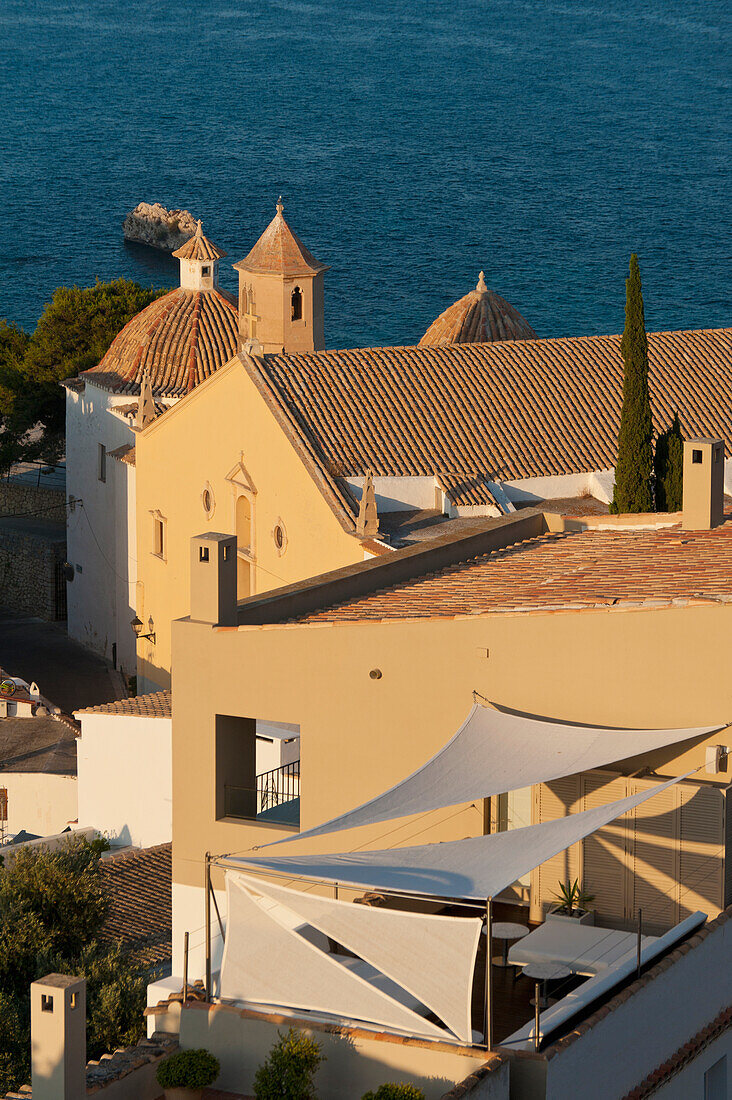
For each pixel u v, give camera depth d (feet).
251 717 215.31
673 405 442.91
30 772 404.36
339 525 403.54
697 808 190.49
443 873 160.45
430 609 215.51
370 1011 167.22
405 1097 153.99
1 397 654.94
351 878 160.15
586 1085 161.89
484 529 274.77
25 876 260.62
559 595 215.72
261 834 215.31
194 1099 169.58
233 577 219.20
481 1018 180.14
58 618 631.56
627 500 387.75
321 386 437.17
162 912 316.19
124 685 556.10
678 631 191.93
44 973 238.89
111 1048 225.15
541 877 199.93
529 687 200.34
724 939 185.88
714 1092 189.26
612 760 183.73
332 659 209.77
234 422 445.78
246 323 522.47
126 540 552.82
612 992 172.14
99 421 566.36
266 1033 170.30
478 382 447.01
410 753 207.41
